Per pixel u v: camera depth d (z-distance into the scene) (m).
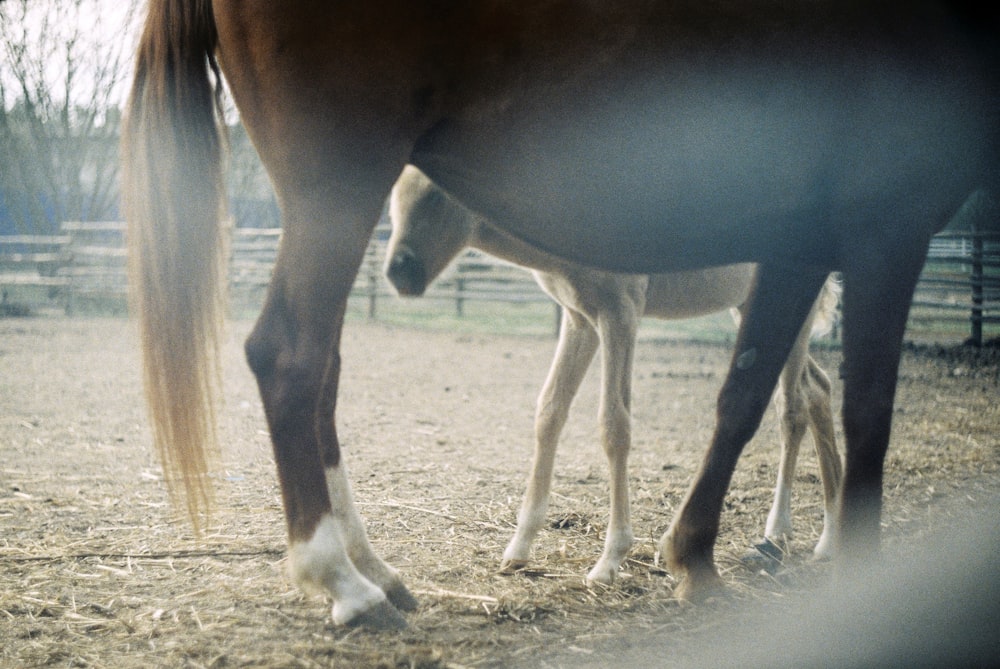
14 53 19.91
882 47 2.57
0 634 2.80
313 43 2.47
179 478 2.71
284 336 2.58
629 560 3.68
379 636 2.66
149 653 2.63
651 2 2.42
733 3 2.46
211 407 2.72
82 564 3.55
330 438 2.96
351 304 18.77
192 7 2.71
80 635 2.79
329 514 2.69
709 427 7.25
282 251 2.61
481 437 6.77
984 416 7.33
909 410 7.63
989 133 2.72
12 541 3.89
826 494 3.87
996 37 2.68
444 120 2.53
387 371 10.55
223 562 3.58
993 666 2.47
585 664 2.51
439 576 3.44
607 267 2.74
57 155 22.66
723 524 4.29
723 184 2.55
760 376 3.03
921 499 4.55
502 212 2.65
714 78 2.45
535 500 3.66
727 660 2.54
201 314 2.72
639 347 12.69
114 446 6.30
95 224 20.33
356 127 2.49
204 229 2.73
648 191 2.51
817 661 2.52
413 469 5.52
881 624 2.70
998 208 3.16
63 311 17.77
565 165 2.47
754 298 3.05
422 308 18.55
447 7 2.42
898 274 2.71
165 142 2.70
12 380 9.49
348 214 2.54
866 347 2.72
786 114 2.53
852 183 2.64
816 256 2.86
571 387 3.66
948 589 2.96
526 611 2.98
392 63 2.45
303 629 2.78
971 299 13.13
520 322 16.38
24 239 19.38
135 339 2.74
